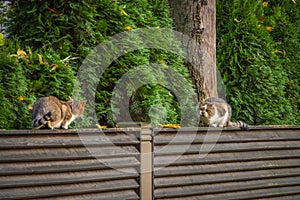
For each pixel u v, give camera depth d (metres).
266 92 17.55
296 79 19.22
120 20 13.99
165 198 11.60
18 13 13.73
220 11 18.25
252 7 18.41
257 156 13.48
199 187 12.23
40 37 13.25
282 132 14.27
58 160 9.91
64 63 12.77
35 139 9.63
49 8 13.39
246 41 17.83
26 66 12.06
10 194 9.20
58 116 10.68
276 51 18.72
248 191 13.30
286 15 20.12
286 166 14.28
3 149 9.24
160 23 15.39
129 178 11.02
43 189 9.66
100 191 10.49
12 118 11.41
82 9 13.45
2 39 12.64
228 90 17.56
